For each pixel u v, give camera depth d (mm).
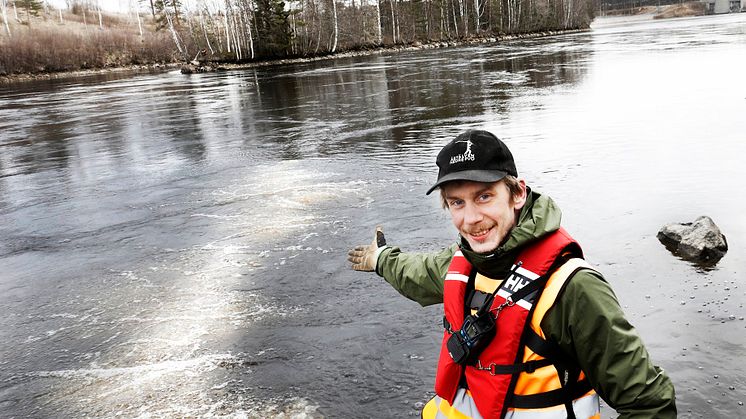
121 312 5613
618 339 1730
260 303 5539
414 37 74250
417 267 2355
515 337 1818
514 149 11438
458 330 1936
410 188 9172
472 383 1921
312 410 3895
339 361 4430
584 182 8680
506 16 86375
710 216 6816
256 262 6570
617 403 1780
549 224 1837
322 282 5887
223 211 8703
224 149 13953
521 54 42719
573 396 1856
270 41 59625
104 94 33344
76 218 9055
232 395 4129
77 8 116188
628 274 5465
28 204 10148
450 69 33688
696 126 12203
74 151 15062
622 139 11523
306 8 66438
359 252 2617
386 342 4637
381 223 7586
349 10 69312
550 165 9898
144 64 75438
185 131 17281
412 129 14852
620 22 143375
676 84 19188
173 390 4246
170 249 7262
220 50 59781
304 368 4375
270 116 19406
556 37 73750
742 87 17188
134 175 11781
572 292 1761
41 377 4586
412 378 4137
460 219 1914
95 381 4457
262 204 8875
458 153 1876
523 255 1861
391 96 22594
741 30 53969
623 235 6430
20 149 15844
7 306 6008
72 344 5070
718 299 4828
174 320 5340
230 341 4875
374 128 15445
